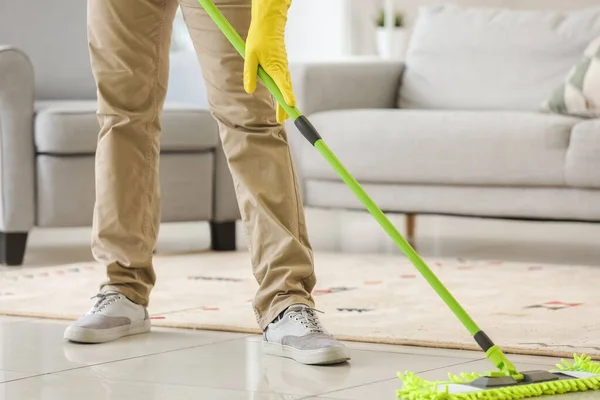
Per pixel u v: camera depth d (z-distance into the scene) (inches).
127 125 94.7
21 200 149.7
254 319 104.7
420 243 174.6
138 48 93.7
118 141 95.0
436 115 157.9
